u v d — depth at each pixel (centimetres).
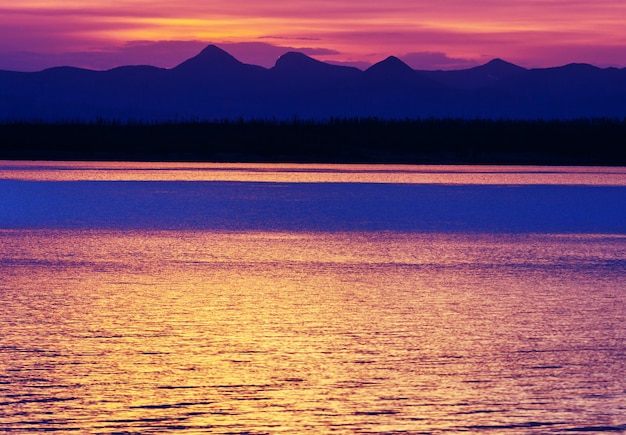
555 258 7019
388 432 2900
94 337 4016
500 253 7369
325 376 3444
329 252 7362
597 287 5503
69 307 4709
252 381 3375
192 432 2884
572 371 3534
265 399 3183
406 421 2995
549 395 3253
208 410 3069
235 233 8975
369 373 3491
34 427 2906
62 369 3494
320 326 4297
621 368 3578
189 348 3838
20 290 5244
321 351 3809
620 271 6234
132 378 3394
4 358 3638
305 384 3350
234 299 5003
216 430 2900
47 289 5291
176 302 4888
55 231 9075
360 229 9538
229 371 3494
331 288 5422
